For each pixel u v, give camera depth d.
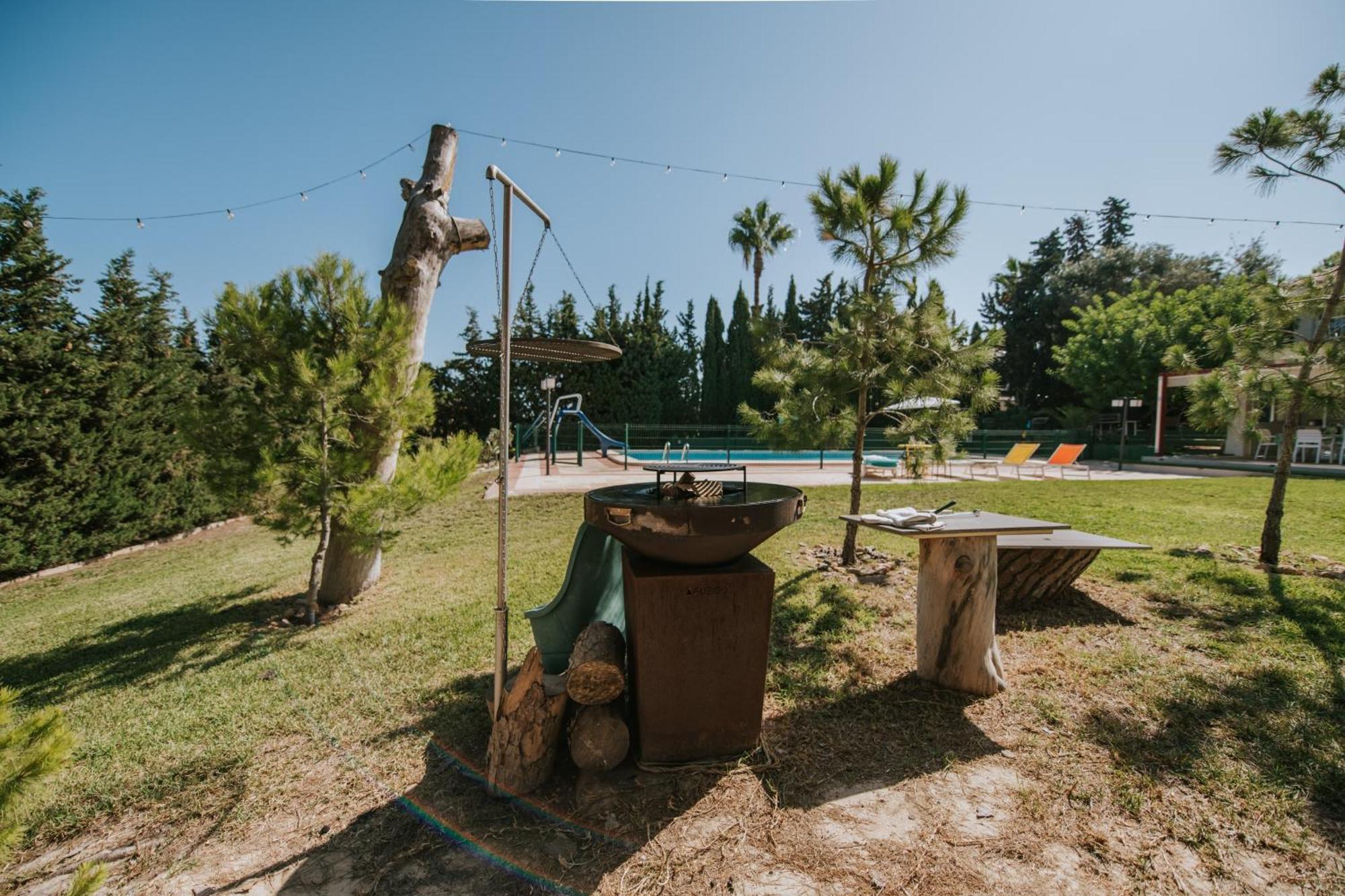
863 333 4.60
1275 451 16.09
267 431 4.12
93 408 8.01
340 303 4.43
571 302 21.55
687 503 2.11
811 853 1.85
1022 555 4.06
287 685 3.31
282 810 2.20
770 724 2.64
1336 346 4.57
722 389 26.70
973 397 4.66
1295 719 2.49
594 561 2.74
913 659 3.30
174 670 3.68
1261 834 1.87
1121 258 25.83
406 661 3.55
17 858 2.00
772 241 27.44
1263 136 4.57
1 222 7.26
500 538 2.26
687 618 2.20
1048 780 2.19
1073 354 21.61
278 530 4.34
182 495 9.60
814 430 4.70
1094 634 3.58
